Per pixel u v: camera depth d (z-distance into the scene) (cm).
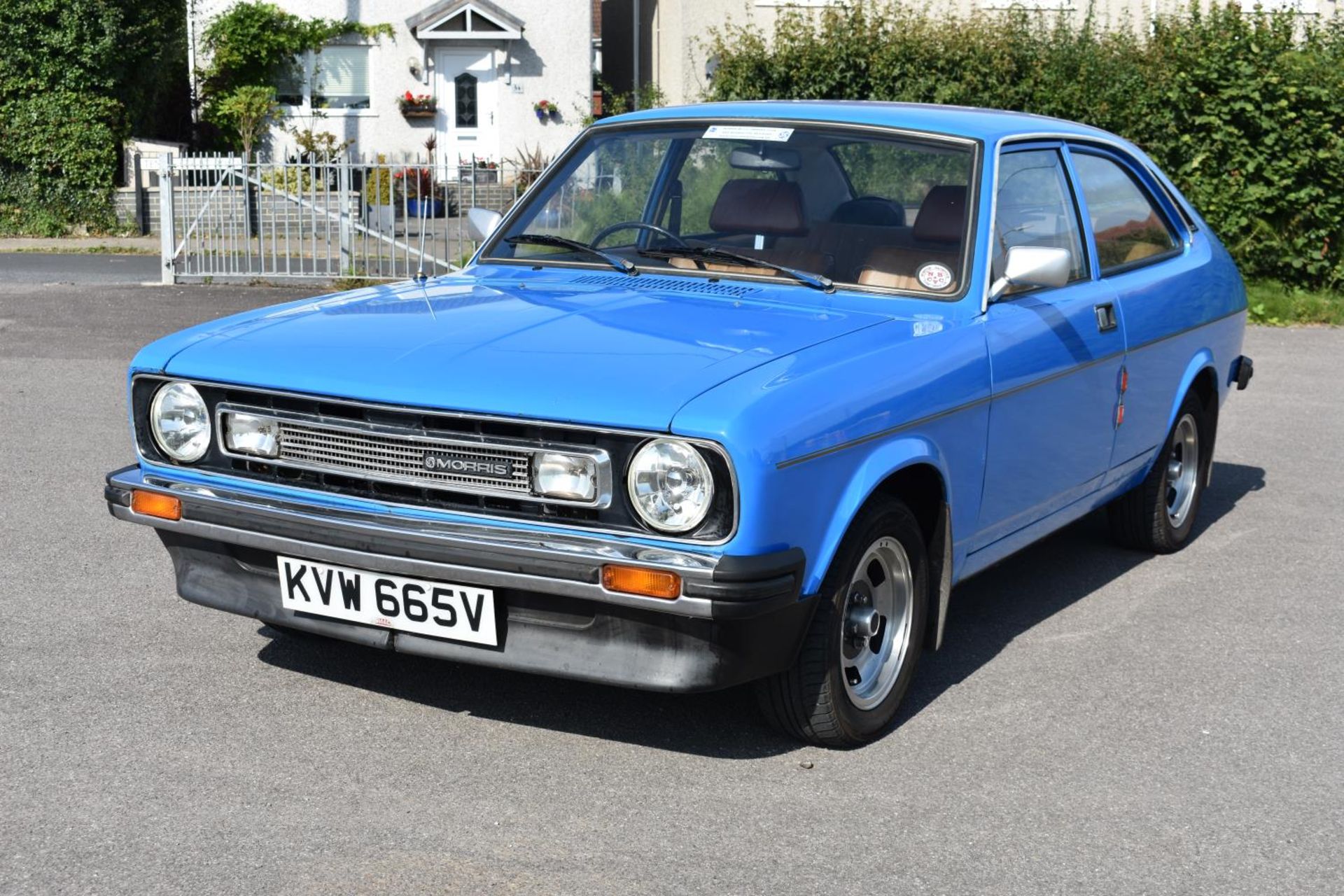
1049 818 387
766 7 2239
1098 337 536
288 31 2727
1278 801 403
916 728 447
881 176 493
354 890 333
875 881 348
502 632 387
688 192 511
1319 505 756
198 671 469
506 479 377
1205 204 1527
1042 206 530
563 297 461
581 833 366
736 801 388
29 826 359
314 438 401
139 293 1528
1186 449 666
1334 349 1292
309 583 405
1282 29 1553
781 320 434
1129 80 1551
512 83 2800
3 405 903
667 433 359
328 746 414
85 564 584
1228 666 513
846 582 404
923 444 424
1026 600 588
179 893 329
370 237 1856
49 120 2303
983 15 1767
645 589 361
